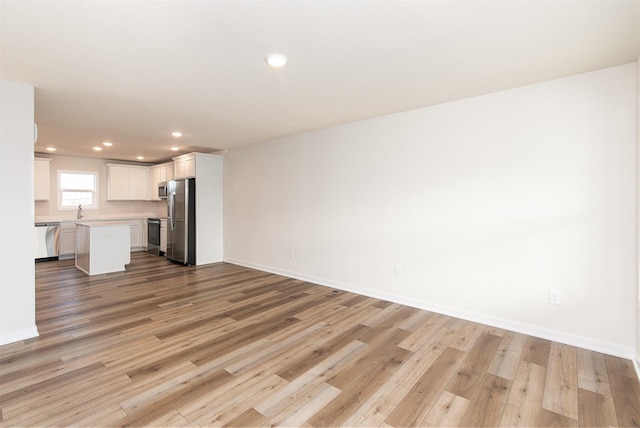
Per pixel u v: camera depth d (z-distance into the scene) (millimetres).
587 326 2648
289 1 1684
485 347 2668
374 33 2014
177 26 1931
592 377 2217
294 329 3025
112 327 3033
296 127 4473
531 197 2893
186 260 6023
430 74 2652
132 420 1748
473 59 2377
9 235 2717
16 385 2061
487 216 3139
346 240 4324
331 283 4523
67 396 1951
